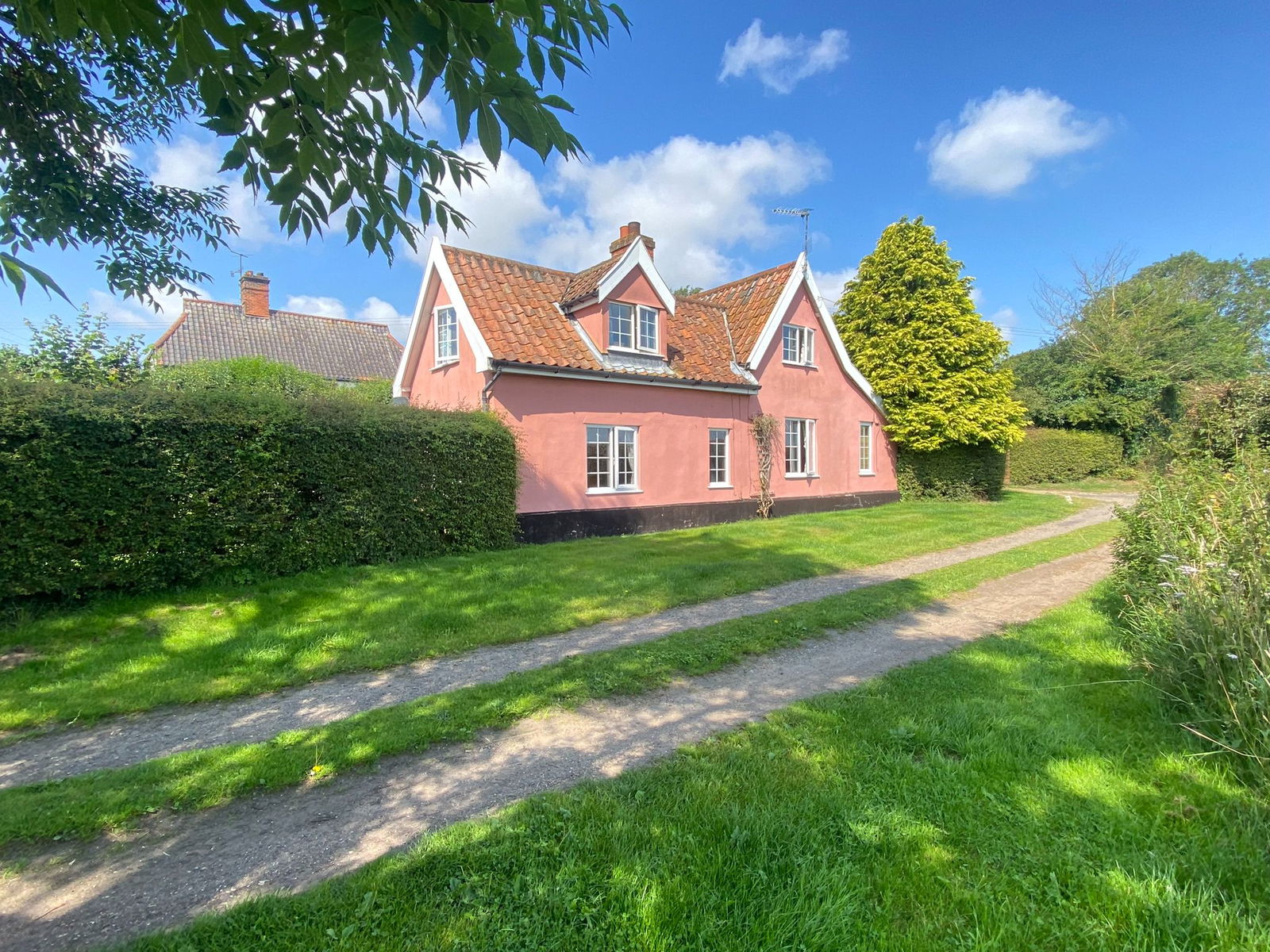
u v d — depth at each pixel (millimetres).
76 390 6609
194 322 23812
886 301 19516
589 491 12758
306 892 2424
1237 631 3566
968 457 19500
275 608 6711
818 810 2867
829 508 17797
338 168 2295
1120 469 26969
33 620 6109
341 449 8625
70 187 3908
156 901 2447
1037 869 2486
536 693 4535
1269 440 7672
